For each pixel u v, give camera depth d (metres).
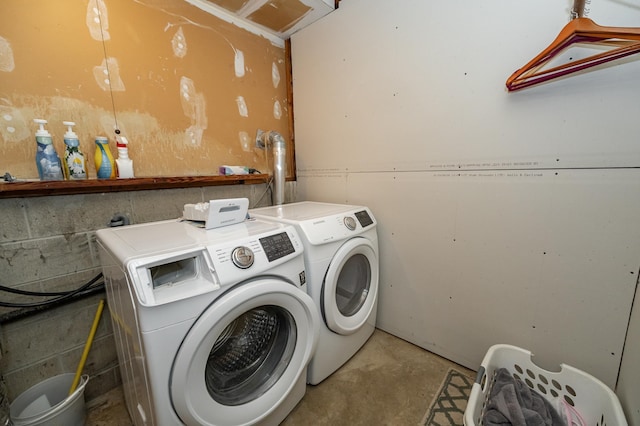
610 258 1.04
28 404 1.16
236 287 0.90
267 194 2.14
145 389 0.83
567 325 1.17
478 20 1.24
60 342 1.26
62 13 1.18
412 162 1.57
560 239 1.14
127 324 0.89
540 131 1.13
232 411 0.93
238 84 1.90
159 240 0.96
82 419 1.18
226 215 1.18
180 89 1.59
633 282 1.00
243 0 1.67
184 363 0.79
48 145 1.11
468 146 1.35
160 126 1.52
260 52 2.02
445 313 1.56
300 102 2.17
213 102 1.76
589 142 1.03
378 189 1.76
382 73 1.62
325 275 1.30
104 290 1.35
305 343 1.14
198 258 0.90
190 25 1.61
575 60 1.03
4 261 1.10
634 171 0.96
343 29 1.78
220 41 1.77
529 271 1.24
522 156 1.19
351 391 1.37
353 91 1.79
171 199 1.59
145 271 0.77
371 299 1.66
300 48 2.08
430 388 1.38
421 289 1.64
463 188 1.39
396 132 1.62
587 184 1.05
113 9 1.32
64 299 1.22
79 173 1.19
